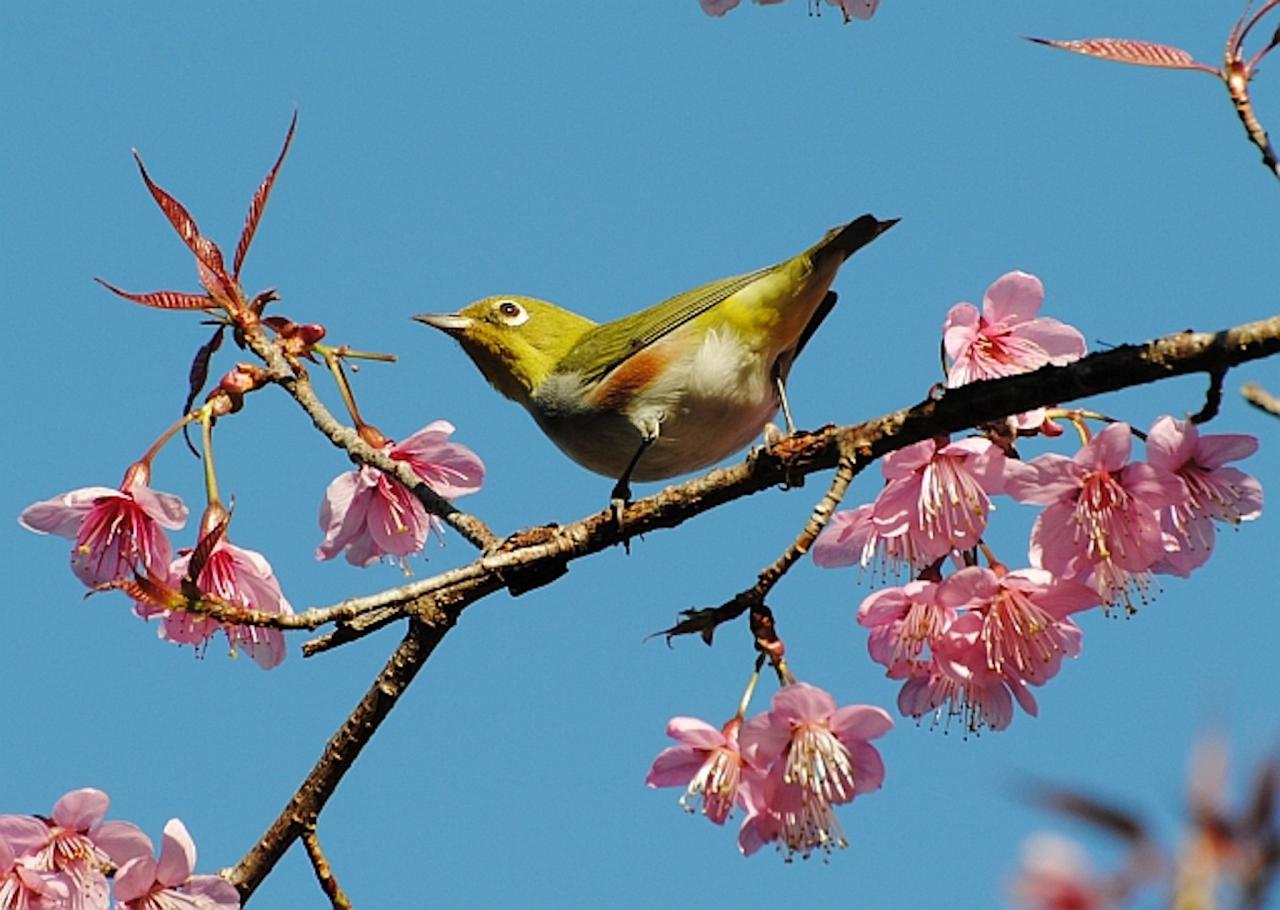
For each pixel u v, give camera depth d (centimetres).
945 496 959
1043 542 949
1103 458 922
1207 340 853
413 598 961
